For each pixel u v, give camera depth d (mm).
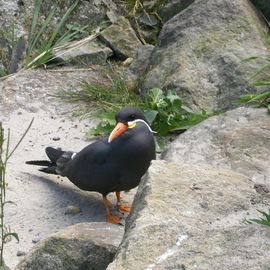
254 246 7246
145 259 7426
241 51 13266
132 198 11242
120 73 14438
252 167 10531
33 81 14133
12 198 11031
